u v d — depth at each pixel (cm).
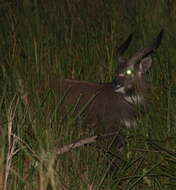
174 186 934
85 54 1402
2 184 820
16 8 1720
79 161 989
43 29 1573
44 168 874
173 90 1109
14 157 935
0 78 1279
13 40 1491
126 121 1216
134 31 1500
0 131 971
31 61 1340
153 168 964
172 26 1445
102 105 1239
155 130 1062
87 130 1142
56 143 985
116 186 945
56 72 1325
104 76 1344
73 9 1678
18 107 1039
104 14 1648
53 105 1129
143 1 1576
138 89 1215
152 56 1272
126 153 1065
